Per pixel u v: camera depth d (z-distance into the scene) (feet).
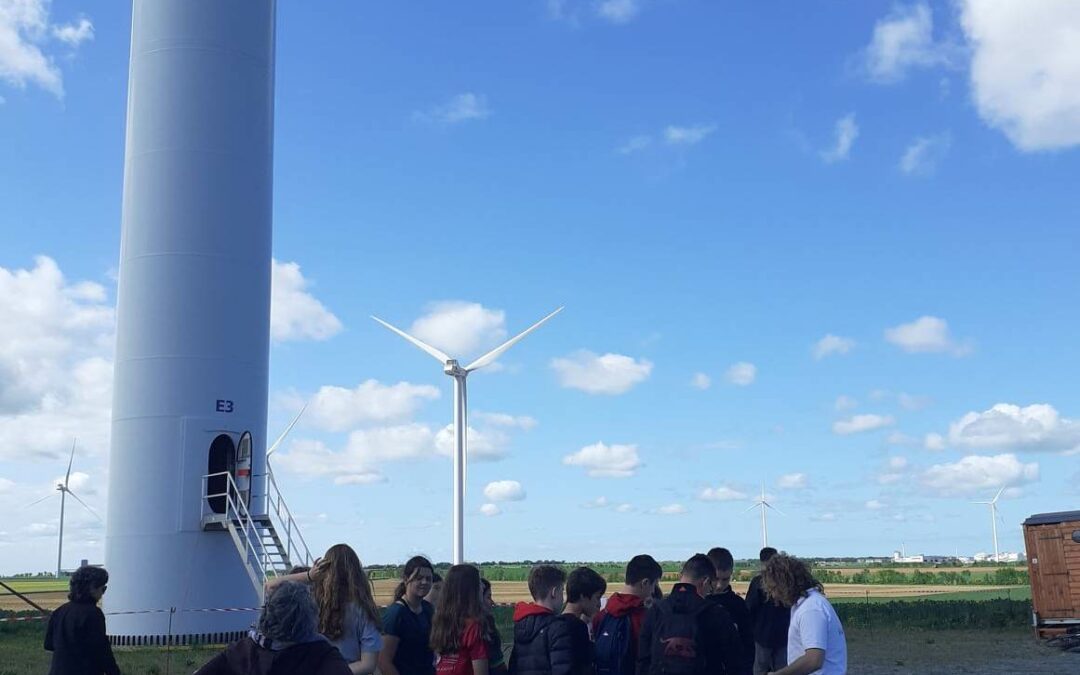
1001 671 66.08
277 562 82.43
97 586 27.61
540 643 24.44
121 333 85.40
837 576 305.12
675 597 25.44
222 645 78.95
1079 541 83.30
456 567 24.95
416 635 25.11
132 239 86.02
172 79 87.20
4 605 179.32
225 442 84.28
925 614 111.55
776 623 32.30
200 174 85.97
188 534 81.66
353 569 23.11
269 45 93.35
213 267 85.05
